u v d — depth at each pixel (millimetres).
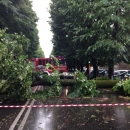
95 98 11422
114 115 7547
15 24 17625
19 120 7082
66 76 21578
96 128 6125
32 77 14055
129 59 18141
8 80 10281
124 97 11625
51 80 12945
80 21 18547
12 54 11094
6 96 11008
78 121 6871
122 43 17188
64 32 25453
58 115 7684
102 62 20750
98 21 16062
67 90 14508
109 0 16781
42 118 7301
